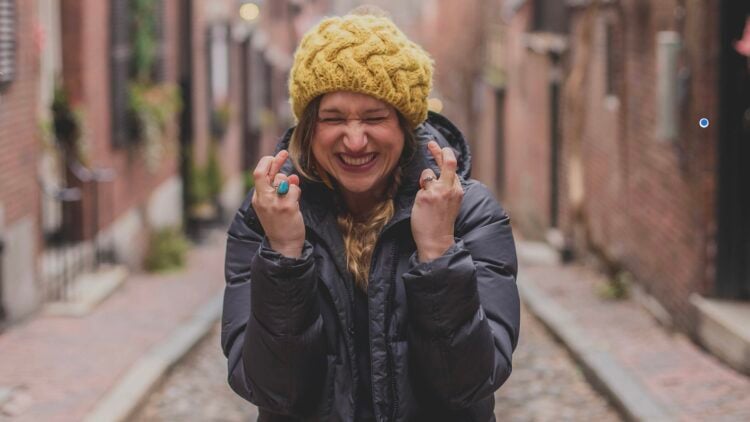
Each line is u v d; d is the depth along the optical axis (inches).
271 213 99.4
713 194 325.1
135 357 318.0
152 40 563.8
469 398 102.5
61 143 430.0
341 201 109.6
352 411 105.5
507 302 106.3
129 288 457.7
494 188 953.5
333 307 105.9
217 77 796.6
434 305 98.3
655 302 387.2
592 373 303.4
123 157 521.7
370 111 102.7
